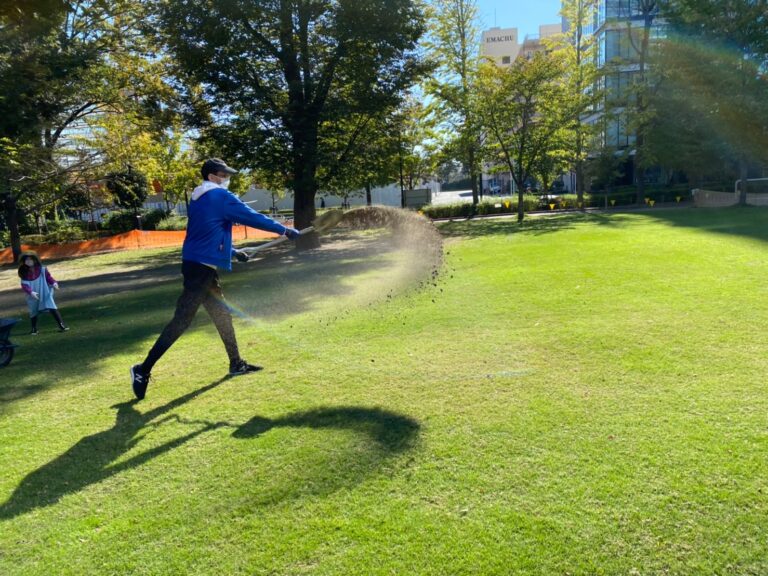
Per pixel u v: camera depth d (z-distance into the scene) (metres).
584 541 2.45
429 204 31.88
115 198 33.88
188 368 5.38
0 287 14.75
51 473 3.35
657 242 11.95
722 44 23.39
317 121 17.30
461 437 3.47
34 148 17.17
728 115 23.38
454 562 2.37
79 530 2.76
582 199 30.14
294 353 5.63
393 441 3.48
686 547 2.37
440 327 6.21
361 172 19.78
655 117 27.81
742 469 2.90
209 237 4.59
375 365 5.04
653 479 2.87
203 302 4.86
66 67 11.97
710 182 33.66
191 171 26.33
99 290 12.65
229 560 2.47
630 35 28.97
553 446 3.28
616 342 5.17
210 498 2.97
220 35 15.51
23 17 6.52
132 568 2.46
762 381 4.01
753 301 6.26
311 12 16.47
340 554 2.46
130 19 18.41
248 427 3.85
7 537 2.73
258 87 16.75
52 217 40.16
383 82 18.05
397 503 2.82
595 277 8.43
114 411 4.33
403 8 16.80
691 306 6.25
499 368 4.71
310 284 10.21
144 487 3.13
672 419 3.51
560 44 30.48
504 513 2.68
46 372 5.60
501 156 25.95
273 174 18.94
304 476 3.13
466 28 28.91
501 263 10.70
